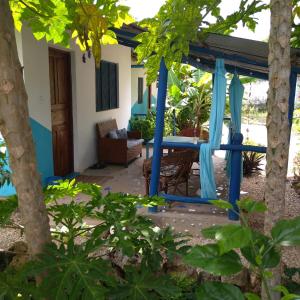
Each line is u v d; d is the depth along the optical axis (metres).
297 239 1.37
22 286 1.68
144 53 3.20
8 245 3.56
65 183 2.50
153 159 4.55
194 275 2.46
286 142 1.76
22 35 5.14
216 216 4.57
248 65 4.62
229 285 1.39
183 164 5.29
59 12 2.83
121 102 9.71
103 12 2.95
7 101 1.58
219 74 4.16
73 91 6.88
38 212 1.74
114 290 1.79
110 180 6.72
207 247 1.38
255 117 16.58
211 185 4.46
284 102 1.73
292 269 2.37
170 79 8.62
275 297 1.76
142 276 1.88
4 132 1.63
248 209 1.52
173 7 2.86
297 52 3.77
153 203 2.38
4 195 5.33
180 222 4.41
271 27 1.71
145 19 3.01
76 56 6.82
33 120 5.53
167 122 10.23
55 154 6.47
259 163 7.76
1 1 1.52
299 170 7.18
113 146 7.74
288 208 5.25
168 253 2.10
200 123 9.95
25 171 1.68
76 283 1.62
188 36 2.90
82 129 7.23
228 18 3.40
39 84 5.65
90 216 2.28
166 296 1.78
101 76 8.28
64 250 1.80
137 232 2.10
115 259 2.51
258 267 1.38
